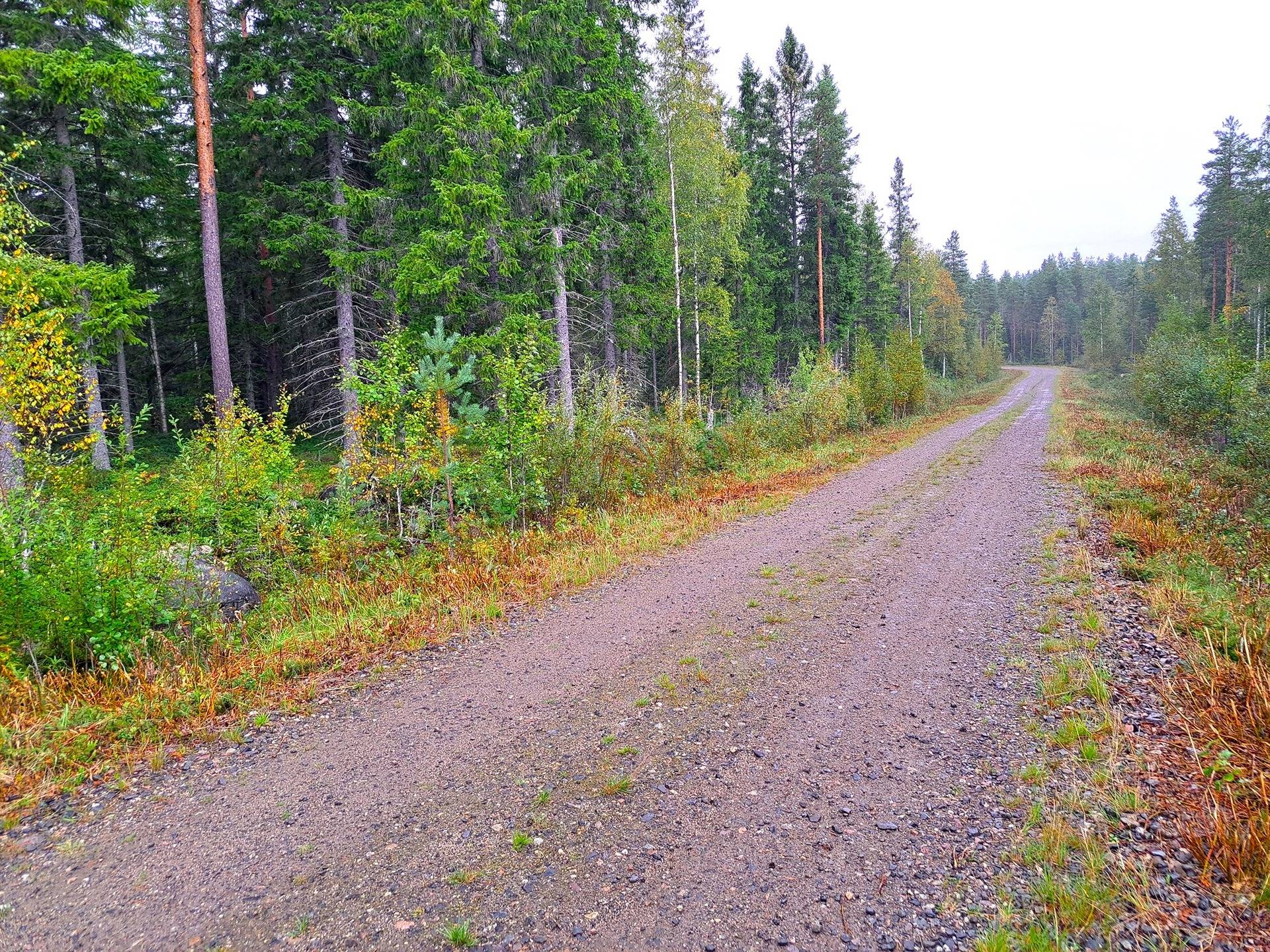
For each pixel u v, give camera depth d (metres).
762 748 4.57
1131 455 16.50
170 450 21.83
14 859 3.61
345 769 4.51
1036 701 4.97
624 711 5.19
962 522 10.88
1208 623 5.84
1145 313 72.44
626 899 3.22
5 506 6.35
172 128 21.22
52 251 17.50
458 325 16.42
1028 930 2.90
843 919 3.04
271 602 7.95
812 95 31.97
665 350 27.97
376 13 15.58
